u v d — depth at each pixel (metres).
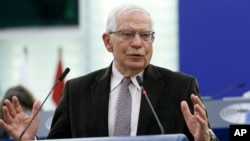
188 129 7.16
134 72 7.33
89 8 15.84
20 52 16.42
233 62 14.09
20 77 15.51
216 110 8.92
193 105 7.07
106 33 7.50
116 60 7.37
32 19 16.59
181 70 14.28
